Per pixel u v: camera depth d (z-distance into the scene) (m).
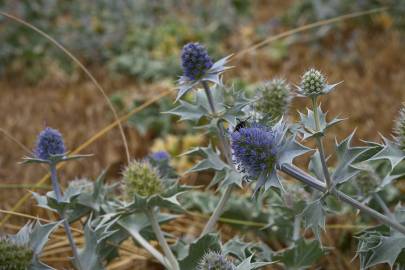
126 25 1.11
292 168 0.37
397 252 0.37
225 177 0.42
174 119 0.79
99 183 0.45
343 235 0.56
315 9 1.09
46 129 0.40
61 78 1.00
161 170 0.51
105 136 0.78
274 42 1.04
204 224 0.58
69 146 0.77
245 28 1.10
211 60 0.41
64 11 1.21
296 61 1.00
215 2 1.20
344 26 1.09
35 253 0.37
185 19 1.17
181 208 0.44
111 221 0.43
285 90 0.45
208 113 0.43
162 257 0.43
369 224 0.57
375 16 1.08
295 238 0.45
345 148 0.37
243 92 0.44
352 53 0.99
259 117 0.42
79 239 0.54
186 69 0.41
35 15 1.10
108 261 0.46
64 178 0.69
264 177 0.36
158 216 0.46
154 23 1.14
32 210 0.61
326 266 0.54
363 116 0.80
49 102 0.91
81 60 1.06
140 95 0.84
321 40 1.07
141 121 0.79
